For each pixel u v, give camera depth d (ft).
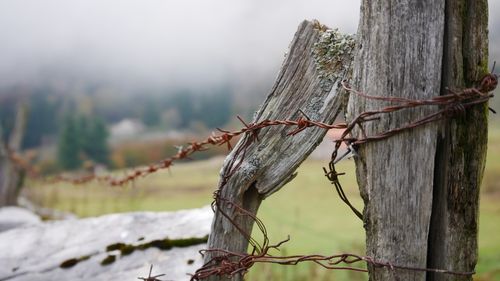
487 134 5.50
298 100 6.57
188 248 10.85
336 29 6.56
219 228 7.05
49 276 10.70
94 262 10.89
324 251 19.07
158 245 10.99
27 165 28.94
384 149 5.59
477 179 5.49
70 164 91.09
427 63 5.40
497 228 19.56
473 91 5.27
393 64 5.48
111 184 17.11
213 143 7.95
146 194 32.17
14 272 10.95
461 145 5.40
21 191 31.22
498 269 16.12
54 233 12.62
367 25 5.64
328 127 6.05
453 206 5.49
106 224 12.59
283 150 6.65
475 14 5.30
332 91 6.44
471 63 5.34
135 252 11.00
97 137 94.99
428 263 5.72
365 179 5.79
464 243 5.55
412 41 5.41
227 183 6.86
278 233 22.58
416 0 5.37
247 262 6.76
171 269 10.15
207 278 7.13
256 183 6.83
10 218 19.21
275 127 6.64
